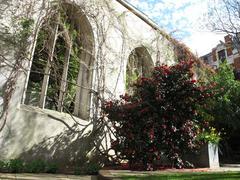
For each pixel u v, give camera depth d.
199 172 5.76
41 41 7.26
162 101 7.01
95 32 8.62
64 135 7.21
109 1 9.37
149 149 6.77
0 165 5.45
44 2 7.23
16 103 6.34
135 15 10.71
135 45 10.38
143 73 10.81
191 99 7.09
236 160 11.20
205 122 7.75
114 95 8.88
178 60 12.14
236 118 11.32
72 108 8.27
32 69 7.54
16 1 6.70
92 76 8.34
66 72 7.71
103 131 8.11
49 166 6.10
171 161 7.05
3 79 6.20
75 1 8.12
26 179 4.71
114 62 9.18
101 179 5.09
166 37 11.88
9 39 6.42
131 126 6.88
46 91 7.27
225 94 11.48
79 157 7.42
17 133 6.23
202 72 12.96
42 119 6.81
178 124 7.14
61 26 7.80
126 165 7.15
